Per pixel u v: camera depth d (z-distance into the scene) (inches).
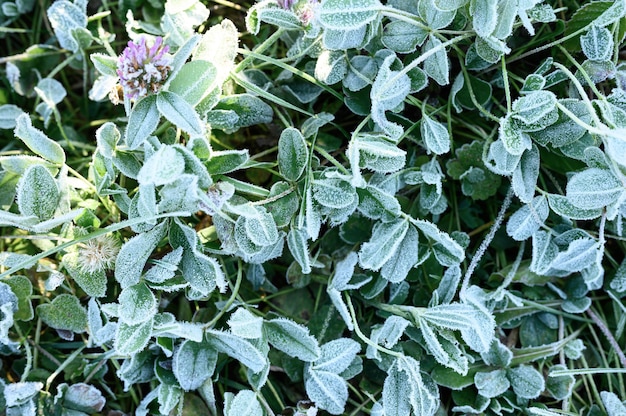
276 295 17.3
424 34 15.8
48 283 15.9
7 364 17.4
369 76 16.4
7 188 16.3
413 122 16.8
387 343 15.8
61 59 18.9
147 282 15.4
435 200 16.3
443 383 16.3
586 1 17.1
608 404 16.3
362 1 15.0
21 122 15.3
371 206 15.9
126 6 18.0
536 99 15.2
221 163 15.2
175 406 16.3
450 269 16.1
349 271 16.0
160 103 15.0
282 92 17.2
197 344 15.9
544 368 17.0
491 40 15.3
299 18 16.0
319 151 16.3
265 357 15.8
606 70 15.9
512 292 16.9
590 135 15.6
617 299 16.7
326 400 16.0
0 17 19.0
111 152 15.5
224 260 17.1
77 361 16.8
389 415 15.7
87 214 15.7
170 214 14.8
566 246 16.4
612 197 15.2
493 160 16.5
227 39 15.8
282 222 15.8
